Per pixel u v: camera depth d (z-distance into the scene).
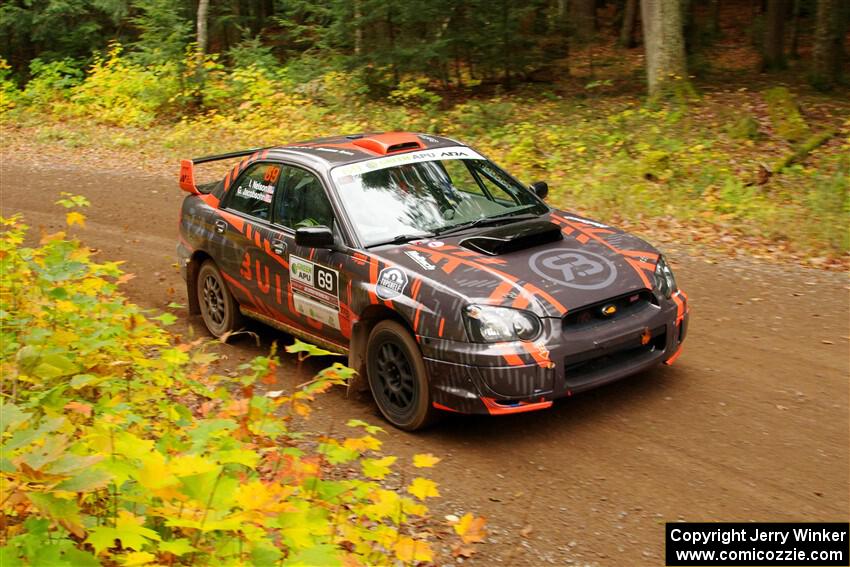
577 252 5.30
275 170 6.43
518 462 4.68
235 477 2.97
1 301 4.62
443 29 19.58
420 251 5.33
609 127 14.97
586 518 4.07
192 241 7.13
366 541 3.22
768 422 4.91
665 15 16.77
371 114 17.47
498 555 3.79
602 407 5.27
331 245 5.51
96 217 11.49
